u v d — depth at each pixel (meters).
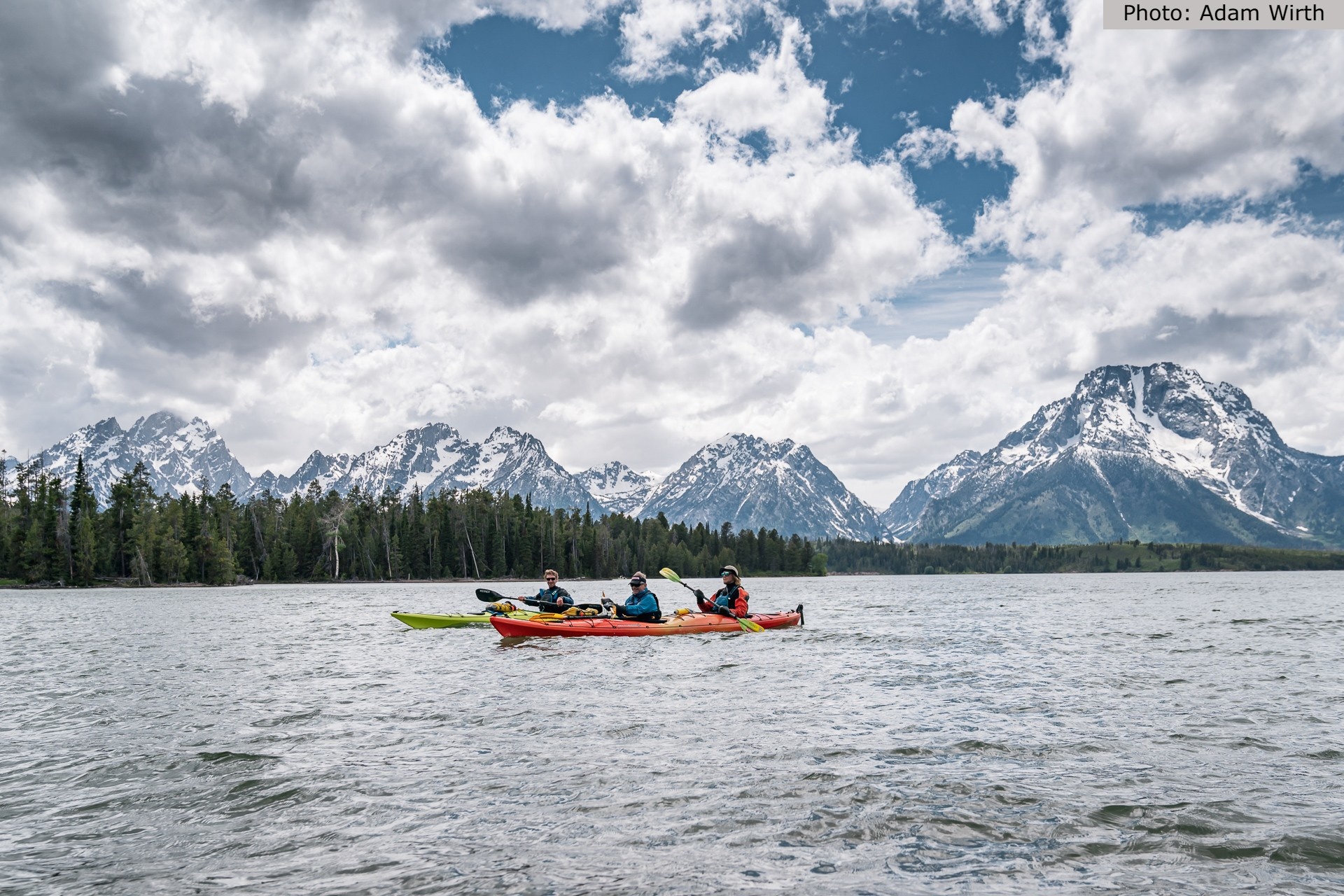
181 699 17.38
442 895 7.31
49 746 13.04
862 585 150.12
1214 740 13.04
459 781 10.77
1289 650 27.11
